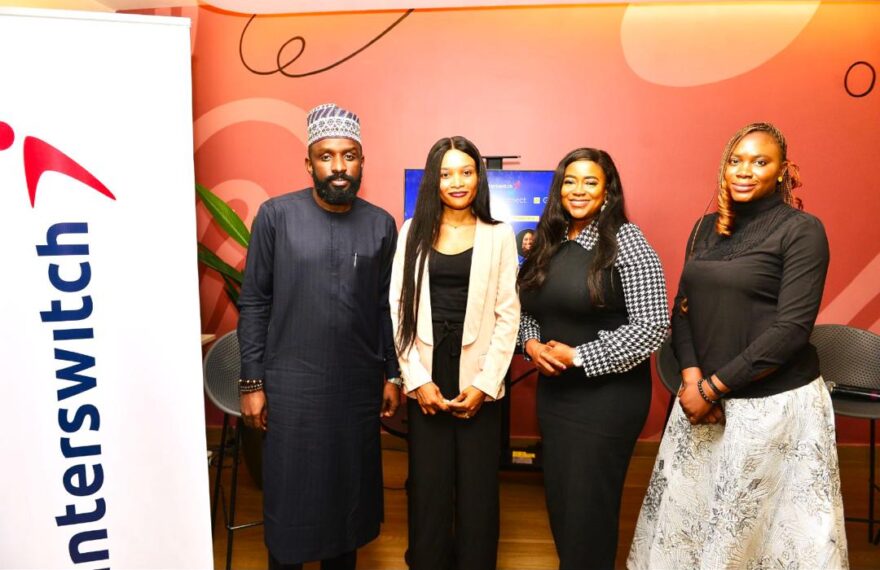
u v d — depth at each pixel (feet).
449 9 9.54
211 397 6.34
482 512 5.39
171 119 4.65
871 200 9.36
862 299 9.52
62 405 4.59
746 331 4.59
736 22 9.22
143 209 4.64
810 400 4.51
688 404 4.75
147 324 4.71
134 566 4.87
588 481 5.10
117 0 9.21
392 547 7.07
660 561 5.14
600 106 9.51
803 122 9.29
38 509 4.63
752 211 4.68
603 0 9.27
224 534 7.28
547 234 5.37
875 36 9.10
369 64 9.69
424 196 5.22
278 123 9.90
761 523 4.54
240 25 9.78
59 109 4.42
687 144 9.45
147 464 4.82
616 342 4.80
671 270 9.70
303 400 5.13
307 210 5.25
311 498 5.17
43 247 4.46
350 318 5.20
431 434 5.36
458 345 5.24
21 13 4.31
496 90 9.60
